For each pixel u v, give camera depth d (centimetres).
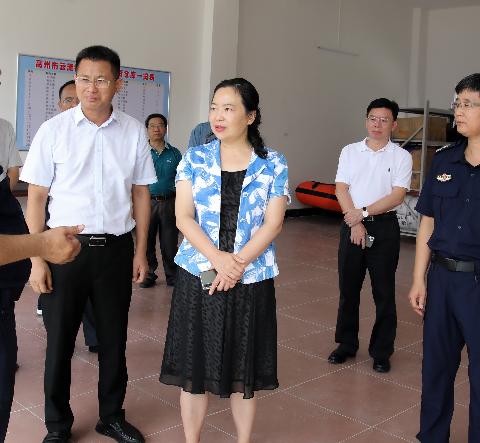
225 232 216
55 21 655
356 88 1022
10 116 638
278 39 895
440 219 233
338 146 1014
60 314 239
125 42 714
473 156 227
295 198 960
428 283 238
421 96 1105
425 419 242
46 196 242
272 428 274
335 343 391
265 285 220
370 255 341
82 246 237
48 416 246
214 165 215
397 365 359
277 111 915
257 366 221
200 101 796
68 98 345
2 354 196
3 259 144
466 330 226
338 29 975
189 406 229
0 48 623
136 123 251
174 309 225
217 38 784
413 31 1090
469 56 1052
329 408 297
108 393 254
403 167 340
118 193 244
